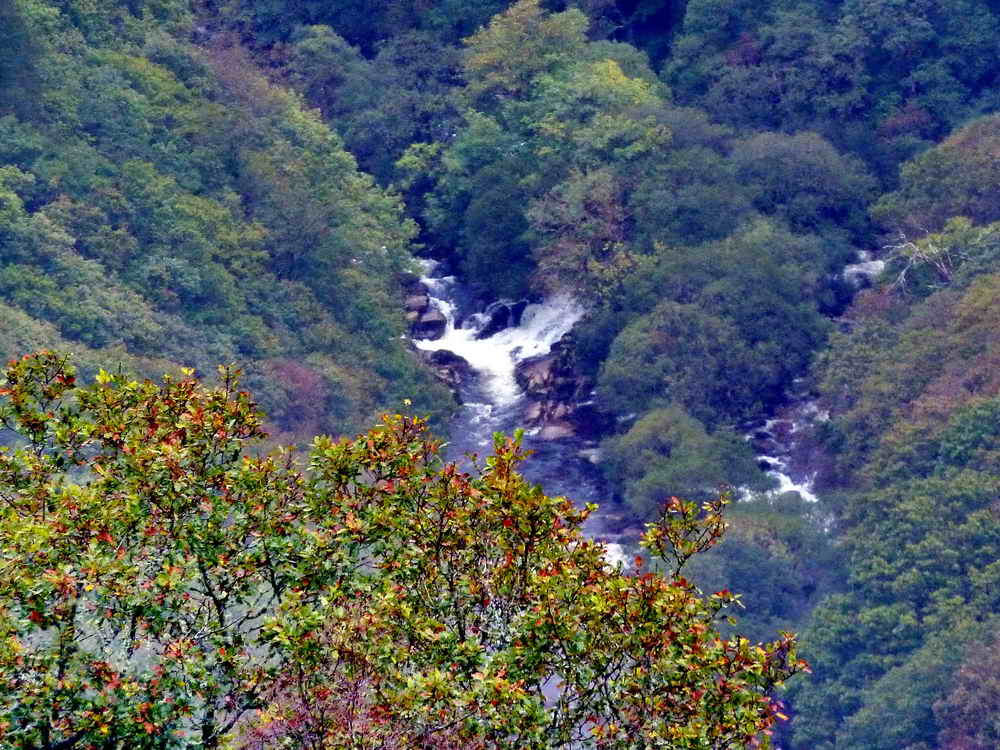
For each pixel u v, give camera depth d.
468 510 60.53
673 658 56.66
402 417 63.56
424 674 56.56
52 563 55.50
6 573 54.69
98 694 52.97
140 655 60.94
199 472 60.44
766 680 57.84
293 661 56.12
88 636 56.19
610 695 57.12
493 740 54.41
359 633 56.12
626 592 57.28
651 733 55.97
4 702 51.62
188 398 63.06
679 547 60.84
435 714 53.56
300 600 57.94
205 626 56.84
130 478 59.09
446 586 60.72
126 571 54.75
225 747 54.66
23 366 62.00
